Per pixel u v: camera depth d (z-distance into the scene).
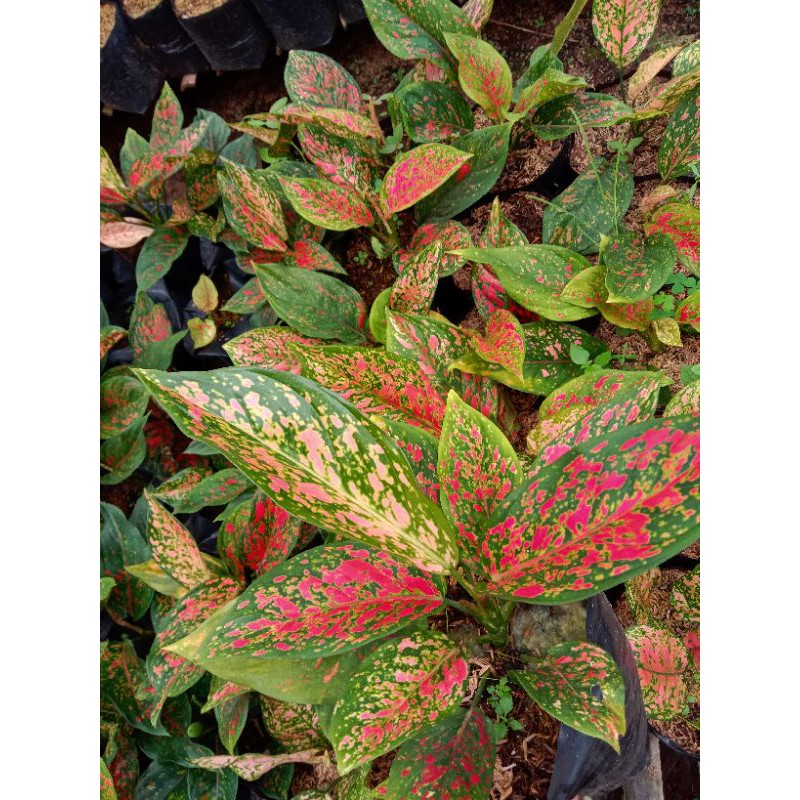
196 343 0.90
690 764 0.57
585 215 0.70
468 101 0.82
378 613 0.49
